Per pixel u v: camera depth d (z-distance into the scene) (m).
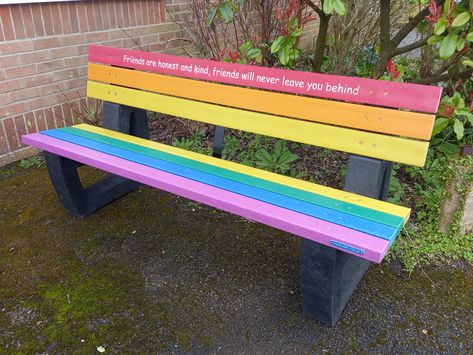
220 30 4.75
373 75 3.18
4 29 3.38
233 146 3.67
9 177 3.46
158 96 2.76
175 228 2.80
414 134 1.94
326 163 3.46
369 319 2.09
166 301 2.21
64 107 3.96
